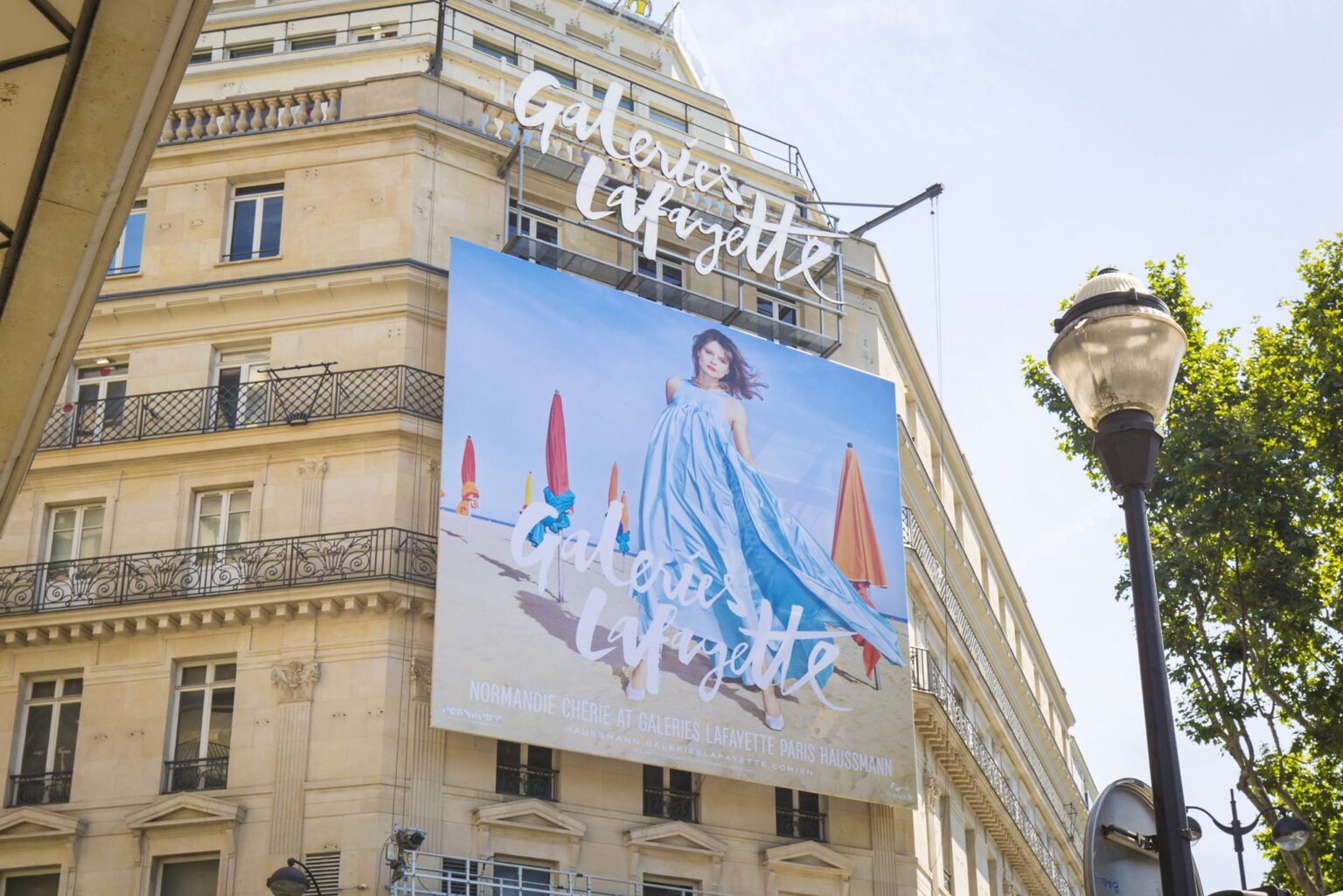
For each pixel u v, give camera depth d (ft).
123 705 108.78
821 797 122.42
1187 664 124.26
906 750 124.67
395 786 104.22
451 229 123.65
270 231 124.36
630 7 208.64
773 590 123.24
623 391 121.60
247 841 103.30
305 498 113.50
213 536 114.62
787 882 117.50
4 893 104.99
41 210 33.24
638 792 114.32
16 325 35.19
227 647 109.60
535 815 107.86
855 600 127.24
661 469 121.19
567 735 109.60
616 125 159.84
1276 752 130.41
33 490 116.57
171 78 32.17
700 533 121.29
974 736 153.07
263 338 120.16
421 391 116.57
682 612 118.01
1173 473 124.88
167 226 124.06
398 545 110.52
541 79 128.06
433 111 126.72
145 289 121.80
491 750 108.99
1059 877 199.11
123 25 30.30
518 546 112.27
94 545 115.55
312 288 120.06
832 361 135.95
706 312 134.62
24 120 31.68
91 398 120.57
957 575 166.91
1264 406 127.65
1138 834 33.73
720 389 126.82
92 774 107.14
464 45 172.45
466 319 115.96
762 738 118.21
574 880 108.58
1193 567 123.44
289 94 127.85
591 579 114.73
